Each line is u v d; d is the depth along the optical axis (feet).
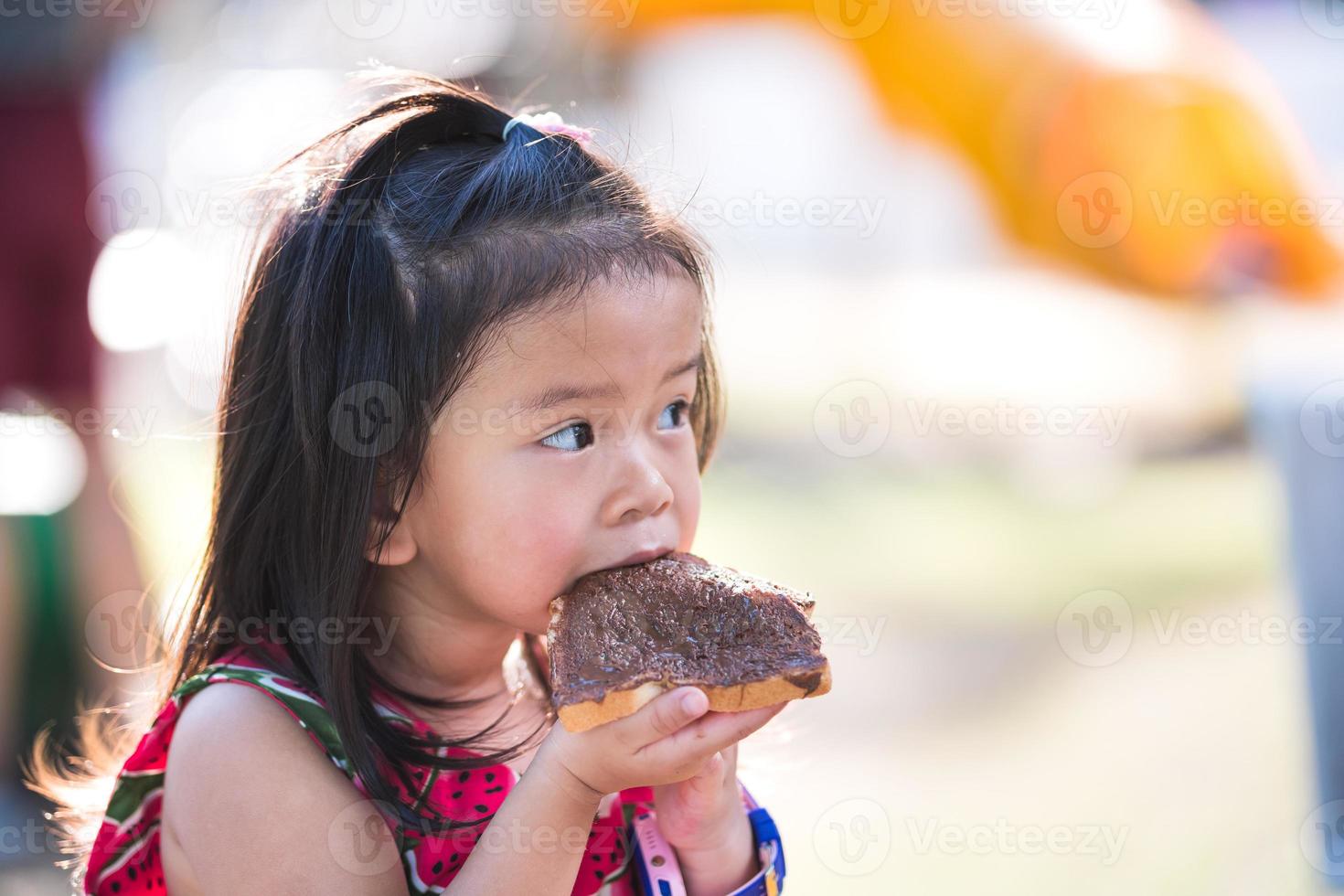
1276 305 25.82
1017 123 27.09
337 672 7.11
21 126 16.46
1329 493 16.46
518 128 7.90
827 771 18.58
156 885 7.52
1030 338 39.93
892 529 32.14
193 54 37.35
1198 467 35.55
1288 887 15.10
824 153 42.24
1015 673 22.34
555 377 6.84
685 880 7.75
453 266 6.98
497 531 6.97
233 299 8.52
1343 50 34.19
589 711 6.32
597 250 6.97
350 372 7.20
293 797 6.88
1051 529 31.37
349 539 7.22
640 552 7.09
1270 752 18.37
